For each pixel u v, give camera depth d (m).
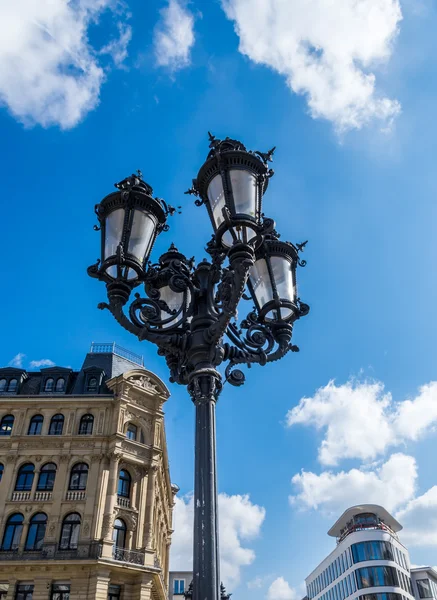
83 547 27.55
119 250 5.75
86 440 31.17
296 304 7.17
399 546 71.06
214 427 5.21
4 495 29.50
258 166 5.66
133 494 30.75
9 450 30.98
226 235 5.68
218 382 5.57
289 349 6.84
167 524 47.91
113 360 37.28
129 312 5.77
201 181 5.95
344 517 74.88
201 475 4.81
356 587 65.19
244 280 5.15
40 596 26.03
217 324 5.43
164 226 6.43
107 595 26.89
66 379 35.09
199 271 6.41
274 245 7.25
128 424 32.88
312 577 91.25
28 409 32.69
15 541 28.27
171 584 76.00
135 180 6.24
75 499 29.27
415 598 71.38
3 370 35.28
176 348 5.78
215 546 4.42
